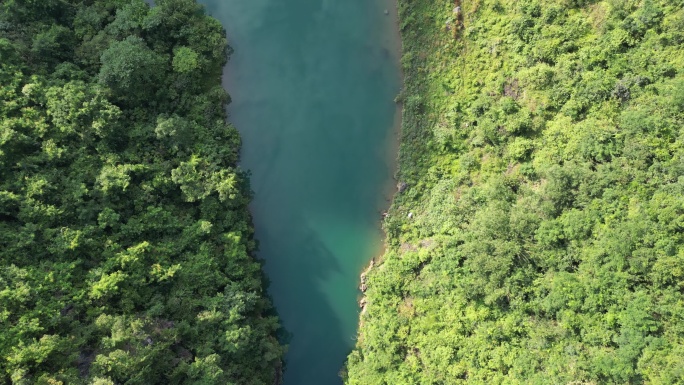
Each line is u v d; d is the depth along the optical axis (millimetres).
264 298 50906
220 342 43375
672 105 39344
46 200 42094
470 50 53844
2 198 40031
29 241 39594
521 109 47969
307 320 52250
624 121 41031
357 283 53062
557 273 40719
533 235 42656
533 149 46656
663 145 39156
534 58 48719
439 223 49625
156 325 41781
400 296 48969
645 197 38781
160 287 44000
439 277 46875
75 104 44688
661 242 36219
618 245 37500
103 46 49438
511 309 42219
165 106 51156
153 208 45750
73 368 37125
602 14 46156
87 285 40625
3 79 44188
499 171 48625
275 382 49156
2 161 41156
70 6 50625
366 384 46125
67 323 38688
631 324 35938
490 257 43000
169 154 49250
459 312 44562
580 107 44500
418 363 45062
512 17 51688
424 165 53094
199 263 45531
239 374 44500
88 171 44406
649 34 42406
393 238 52281
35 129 43438
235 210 50469
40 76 45875
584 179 41094
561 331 39094
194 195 47281
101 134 45281
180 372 40688
